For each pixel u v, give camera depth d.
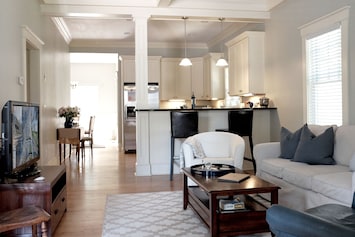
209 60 8.94
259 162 4.34
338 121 4.46
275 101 6.05
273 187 2.74
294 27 5.37
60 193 3.33
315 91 4.92
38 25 5.29
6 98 3.68
